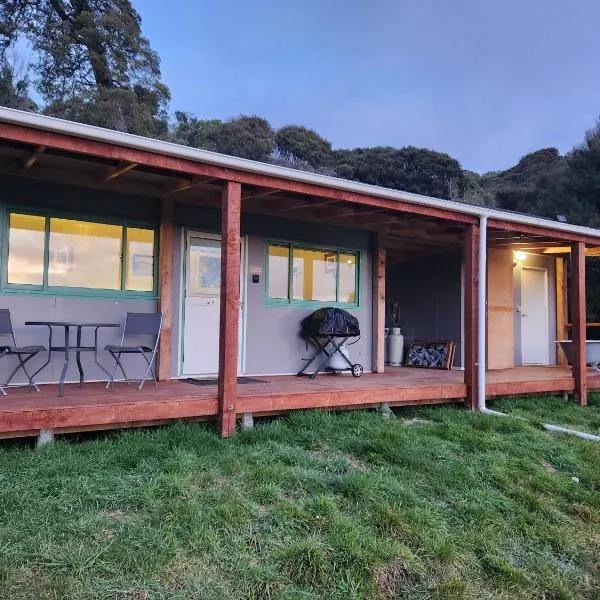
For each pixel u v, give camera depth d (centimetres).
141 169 463
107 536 264
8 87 2031
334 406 513
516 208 2047
